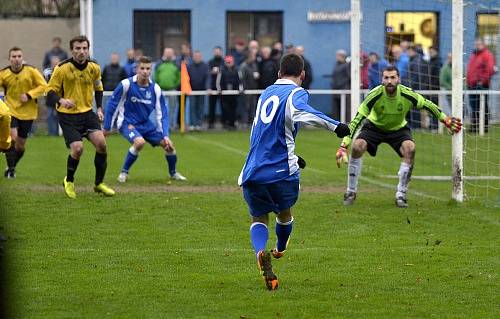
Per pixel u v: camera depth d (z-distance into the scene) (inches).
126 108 1290.6
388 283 729.6
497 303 673.0
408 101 1091.3
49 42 2610.7
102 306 657.6
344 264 796.0
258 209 722.2
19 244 866.1
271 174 706.2
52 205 1073.5
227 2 2539.4
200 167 1501.0
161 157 1665.8
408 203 1129.4
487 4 1385.3
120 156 1689.2
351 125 1092.5
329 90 2447.1
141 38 2527.1
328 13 2551.7
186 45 2306.8
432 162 1649.9
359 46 1396.4
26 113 1322.6
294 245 876.0
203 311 645.9
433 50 2060.8
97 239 893.8
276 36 2571.4
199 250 849.5
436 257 823.7
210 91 2233.0
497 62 1774.1
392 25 2049.7
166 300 674.8
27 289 701.9
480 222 997.2
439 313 646.5
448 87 1998.0
